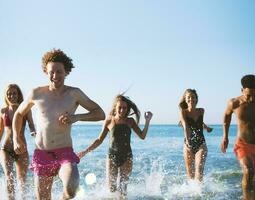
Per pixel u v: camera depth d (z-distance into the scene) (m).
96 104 5.24
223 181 9.91
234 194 8.18
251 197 6.47
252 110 6.87
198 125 8.95
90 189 8.71
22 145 5.35
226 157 17.61
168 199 7.77
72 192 4.68
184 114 9.00
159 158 17.42
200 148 8.82
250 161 6.66
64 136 5.06
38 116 5.14
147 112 8.02
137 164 14.54
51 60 5.08
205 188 8.88
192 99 8.93
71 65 5.23
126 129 7.60
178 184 9.42
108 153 7.59
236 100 7.05
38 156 5.08
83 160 15.51
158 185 9.25
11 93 7.55
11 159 7.38
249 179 6.52
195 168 8.77
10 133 7.41
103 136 7.78
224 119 7.24
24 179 7.52
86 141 38.38
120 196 7.40
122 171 7.50
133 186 9.19
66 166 4.87
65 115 4.86
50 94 5.13
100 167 13.11
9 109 7.55
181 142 34.19
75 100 5.14
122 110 7.62
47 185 5.12
